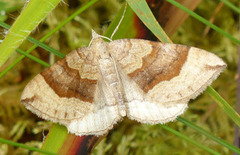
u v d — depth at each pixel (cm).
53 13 11
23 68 11
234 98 12
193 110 12
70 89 10
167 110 10
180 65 10
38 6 9
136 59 10
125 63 10
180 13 10
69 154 10
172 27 10
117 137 11
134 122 11
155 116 10
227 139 11
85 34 11
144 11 9
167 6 10
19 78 11
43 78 10
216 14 11
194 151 11
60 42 11
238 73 11
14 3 10
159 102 10
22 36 9
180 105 10
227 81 12
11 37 9
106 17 11
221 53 12
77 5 11
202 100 12
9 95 11
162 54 10
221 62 9
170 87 10
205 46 12
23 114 11
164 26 10
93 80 10
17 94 11
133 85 10
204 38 12
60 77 10
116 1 11
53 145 10
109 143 11
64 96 10
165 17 10
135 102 10
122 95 10
